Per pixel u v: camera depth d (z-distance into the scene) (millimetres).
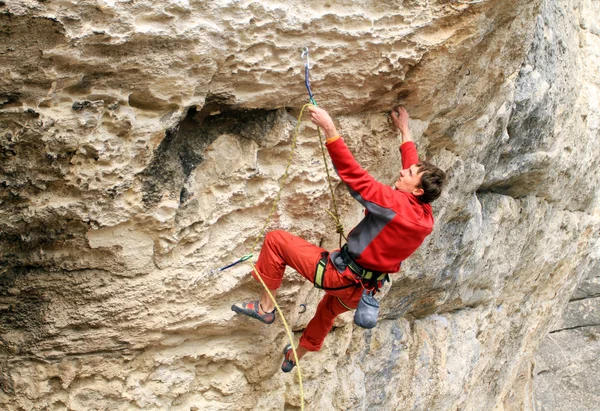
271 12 3463
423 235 3701
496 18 4137
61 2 2953
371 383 5895
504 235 6969
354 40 3770
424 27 3893
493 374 8836
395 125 4375
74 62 3135
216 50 3426
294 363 4418
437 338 6672
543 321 9828
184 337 4258
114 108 3357
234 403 4547
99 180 3469
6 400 3895
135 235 3770
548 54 5973
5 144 3186
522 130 5938
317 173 4203
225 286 4160
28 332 3789
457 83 4434
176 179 3750
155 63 3324
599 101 7582
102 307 3885
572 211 8594
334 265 3807
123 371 4137
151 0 3139
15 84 3076
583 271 10430
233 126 3881
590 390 11656
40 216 3434
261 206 4145
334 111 4113
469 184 5562
